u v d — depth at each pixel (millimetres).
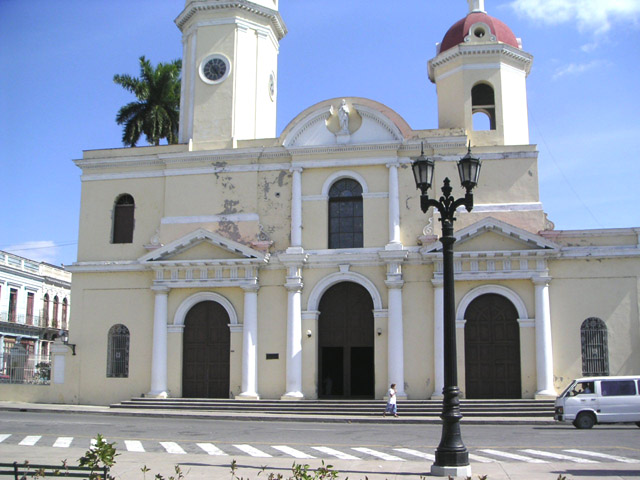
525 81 32500
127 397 30812
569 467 13977
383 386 28828
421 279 29266
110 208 32688
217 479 12516
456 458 12945
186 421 24906
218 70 33156
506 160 29922
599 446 17625
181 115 33812
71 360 31766
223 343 30781
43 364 35000
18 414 27391
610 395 22562
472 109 31484
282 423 24547
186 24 34562
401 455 16109
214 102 32812
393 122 30453
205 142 32406
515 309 28797
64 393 31516
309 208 30688
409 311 29125
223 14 33500
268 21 34406
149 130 45688
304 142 31094
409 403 27328
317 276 30062
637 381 22703
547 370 27594
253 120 33156
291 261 29781
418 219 29828
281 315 30109
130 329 31406
